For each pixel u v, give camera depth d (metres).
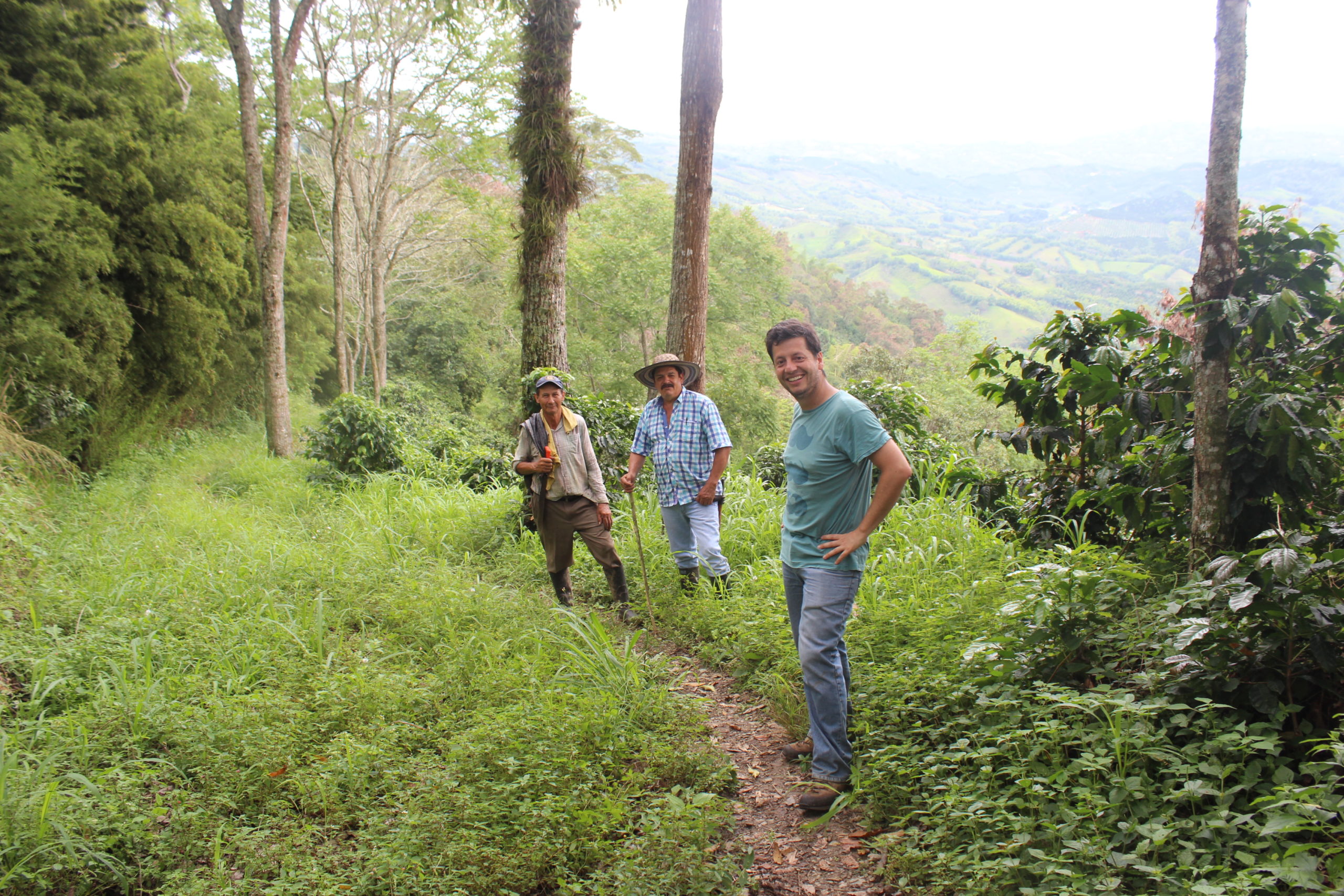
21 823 2.62
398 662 4.38
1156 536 4.66
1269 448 3.43
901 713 3.33
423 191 26.70
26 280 10.22
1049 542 5.11
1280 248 3.73
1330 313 3.79
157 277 13.48
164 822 2.89
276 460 13.45
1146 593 3.82
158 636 4.43
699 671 4.59
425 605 5.09
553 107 8.28
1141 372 4.62
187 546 6.61
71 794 2.82
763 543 6.33
